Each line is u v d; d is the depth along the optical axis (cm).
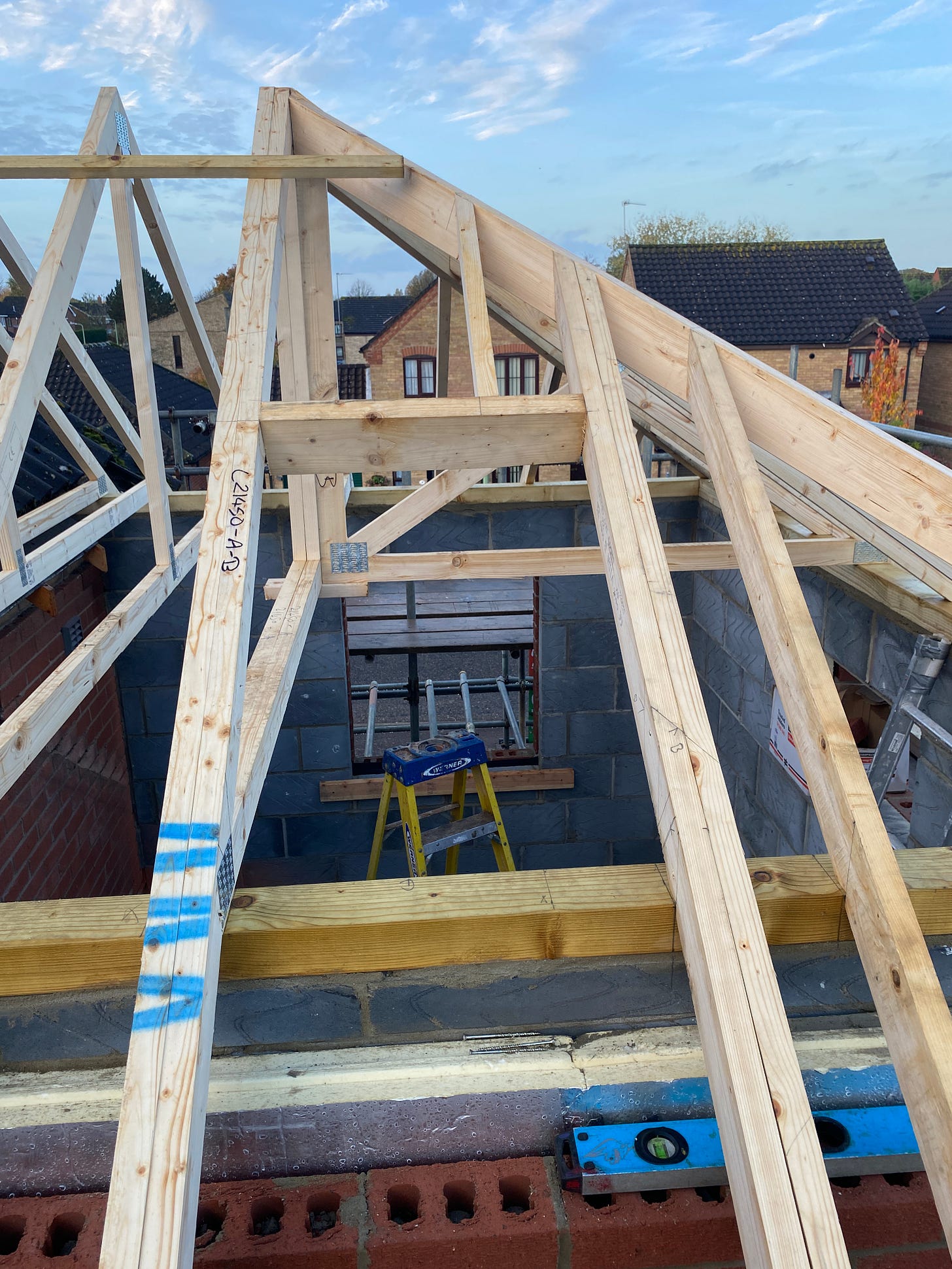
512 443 160
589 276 183
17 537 255
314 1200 132
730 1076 94
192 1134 90
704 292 1827
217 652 125
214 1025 147
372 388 2025
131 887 495
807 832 352
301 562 283
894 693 277
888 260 1852
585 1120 139
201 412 522
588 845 526
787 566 130
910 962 97
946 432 1875
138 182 277
